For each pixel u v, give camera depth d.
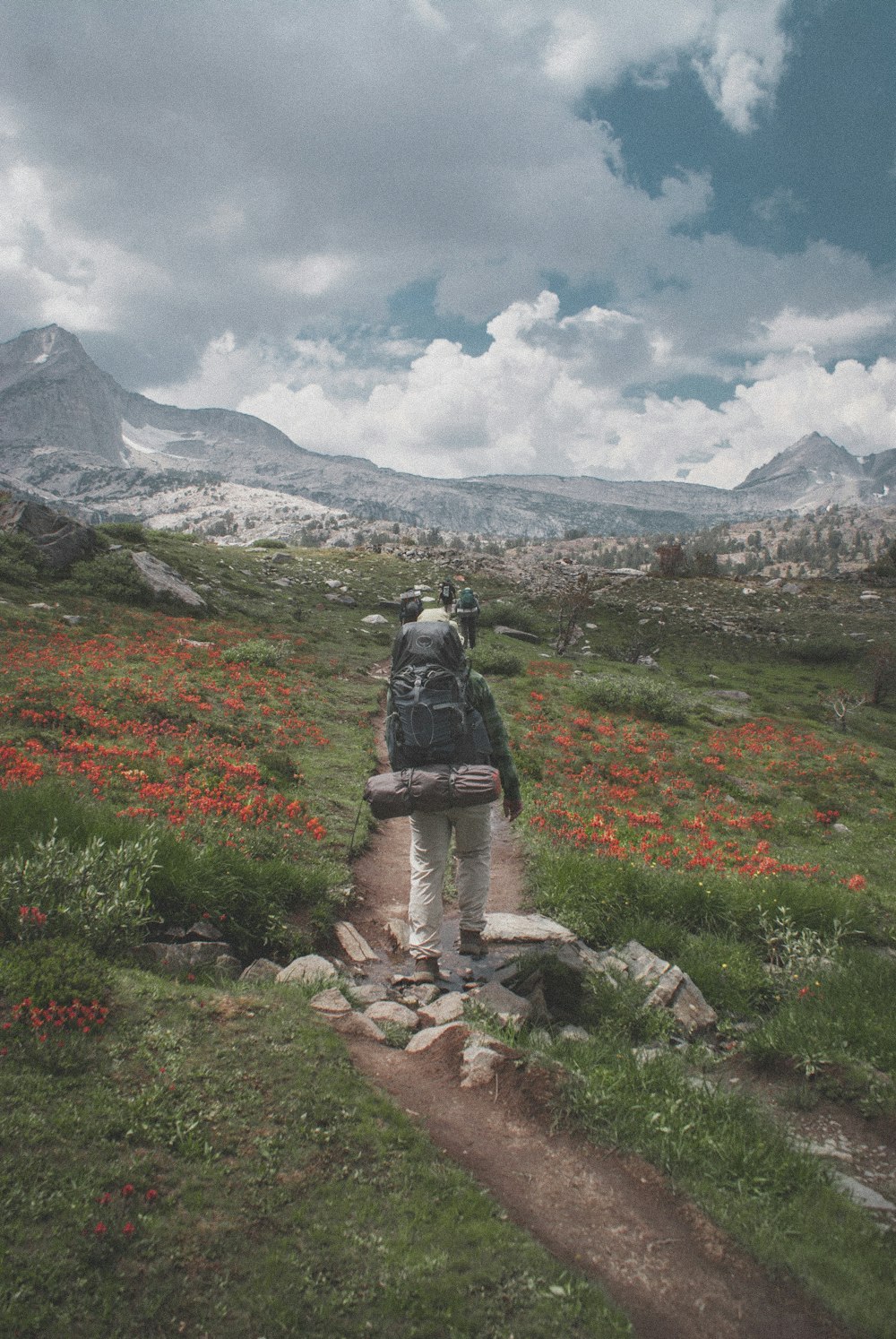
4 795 6.71
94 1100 2.95
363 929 6.95
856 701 40.28
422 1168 2.94
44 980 3.60
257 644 23.58
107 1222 2.38
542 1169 3.20
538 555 85.38
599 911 7.29
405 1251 2.49
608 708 26.27
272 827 8.50
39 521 31.08
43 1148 2.64
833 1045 5.04
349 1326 2.18
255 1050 3.54
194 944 5.36
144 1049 3.37
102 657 18.77
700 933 7.31
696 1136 3.57
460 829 5.71
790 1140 3.85
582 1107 3.61
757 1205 3.13
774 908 7.65
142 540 43.91
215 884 6.02
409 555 70.25
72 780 8.76
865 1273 2.78
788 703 37.31
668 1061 4.48
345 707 19.22
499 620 47.75
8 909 4.50
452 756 5.31
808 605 65.12
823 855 12.72
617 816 12.62
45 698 13.28
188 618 30.31
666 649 50.62
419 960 5.52
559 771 16.09
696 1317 2.46
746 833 13.62
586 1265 2.62
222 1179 2.69
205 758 11.20
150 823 7.11
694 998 5.84
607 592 64.88
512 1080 3.79
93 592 29.41
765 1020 5.62
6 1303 2.04
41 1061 3.11
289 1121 3.06
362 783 12.01
